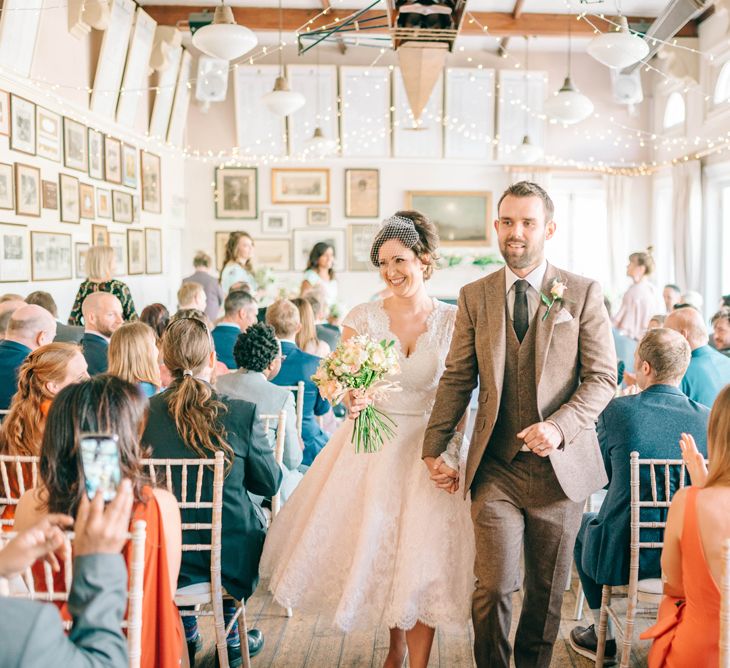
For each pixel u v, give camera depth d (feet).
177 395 7.93
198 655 9.39
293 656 9.41
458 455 8.02
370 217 37.35
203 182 37.11
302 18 31.01
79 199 24.75
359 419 8.21
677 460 7.88
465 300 7.86
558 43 35.91
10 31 19.54
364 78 36.11
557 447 7.04
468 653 9.56
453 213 37.52
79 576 3.90
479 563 7.49
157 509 5.33
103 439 4.02
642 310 25.89
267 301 37.04
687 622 5.86
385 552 8.19
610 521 8.50
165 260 34.22
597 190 37.65
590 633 9.66
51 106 22.67
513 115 36.78
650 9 30.55
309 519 8.55
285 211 37.27
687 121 32.76
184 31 31.60
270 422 10.44
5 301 14.70
